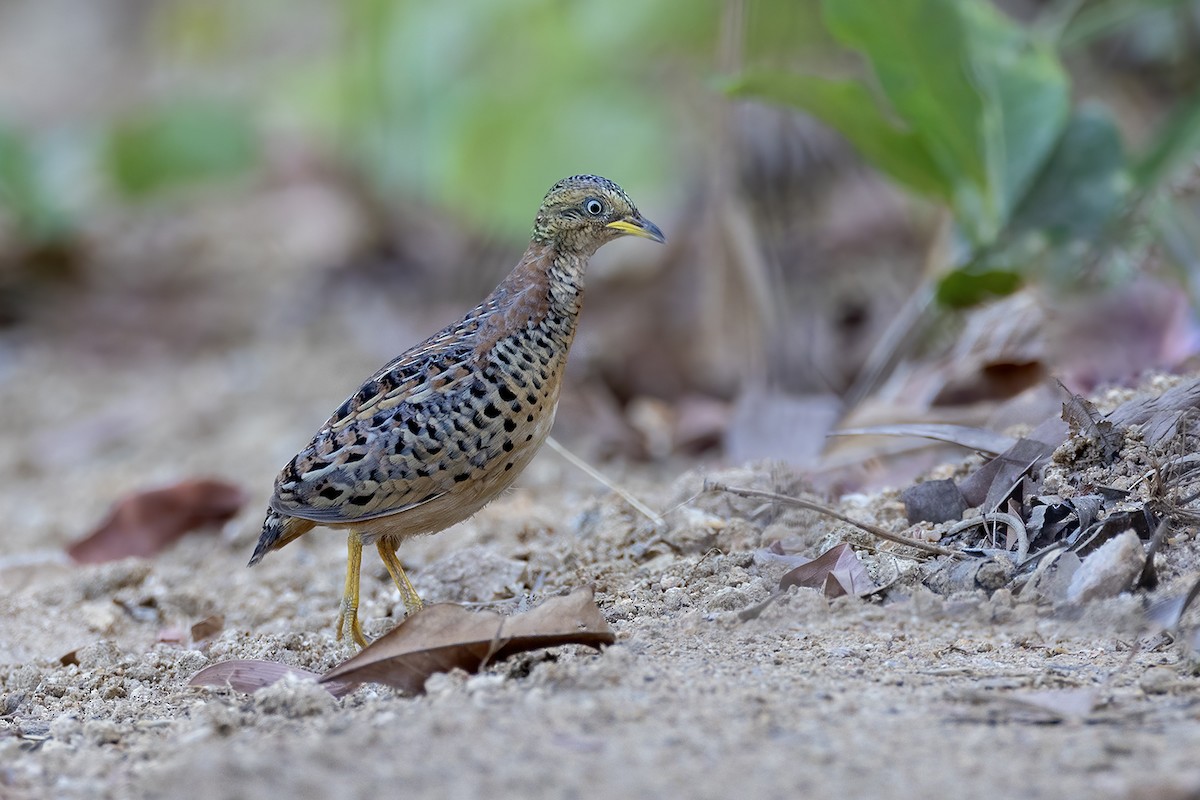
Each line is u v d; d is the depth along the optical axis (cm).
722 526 918
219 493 1198
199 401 1703
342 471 766
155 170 2133
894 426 936
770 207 1655
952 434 899
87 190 2202
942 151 1166
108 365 1917
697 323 1609
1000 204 1162
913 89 1123
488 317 800
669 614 778
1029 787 520
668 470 1266
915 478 947
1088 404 834
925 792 521
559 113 1925
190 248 2200
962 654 685
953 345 1180
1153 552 714
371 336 1861
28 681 814
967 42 1107
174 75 3128
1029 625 712
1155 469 769
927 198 1226
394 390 780
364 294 2008
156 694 775
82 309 2039
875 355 1289
